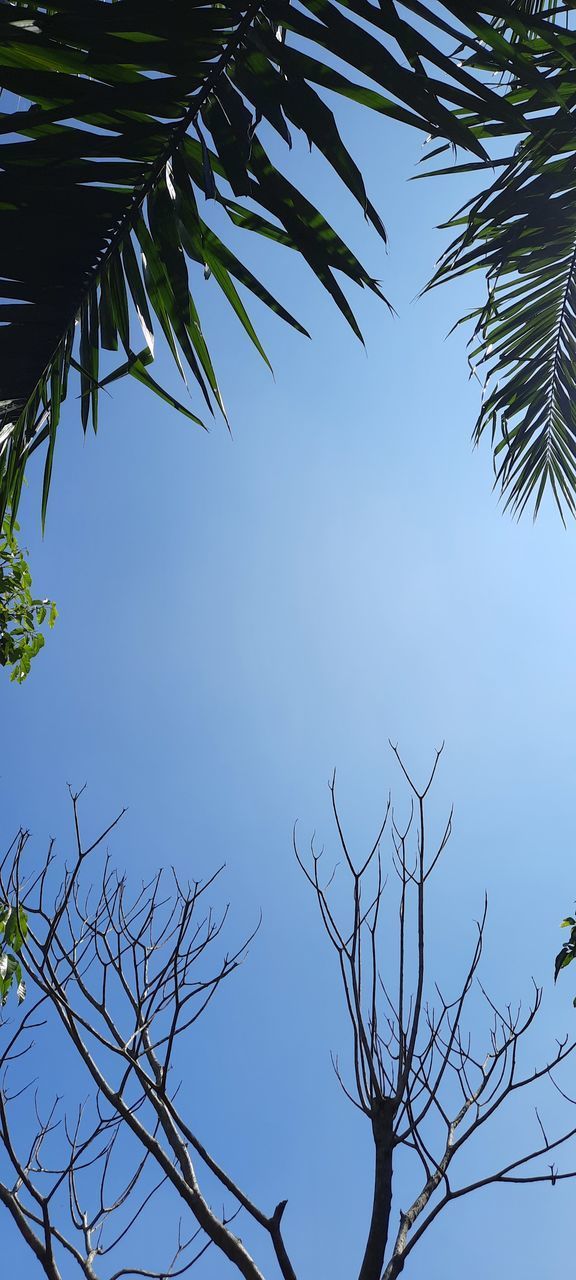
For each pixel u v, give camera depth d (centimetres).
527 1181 199
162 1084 228
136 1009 260
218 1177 209
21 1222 221
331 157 125
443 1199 197
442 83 120
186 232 144
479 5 123
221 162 129
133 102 127
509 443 319
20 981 291
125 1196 264
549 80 166
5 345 149
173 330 149
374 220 127
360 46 121
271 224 142
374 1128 200
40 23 120
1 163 131
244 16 122
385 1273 182
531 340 292
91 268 146
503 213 215
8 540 382
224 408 153
